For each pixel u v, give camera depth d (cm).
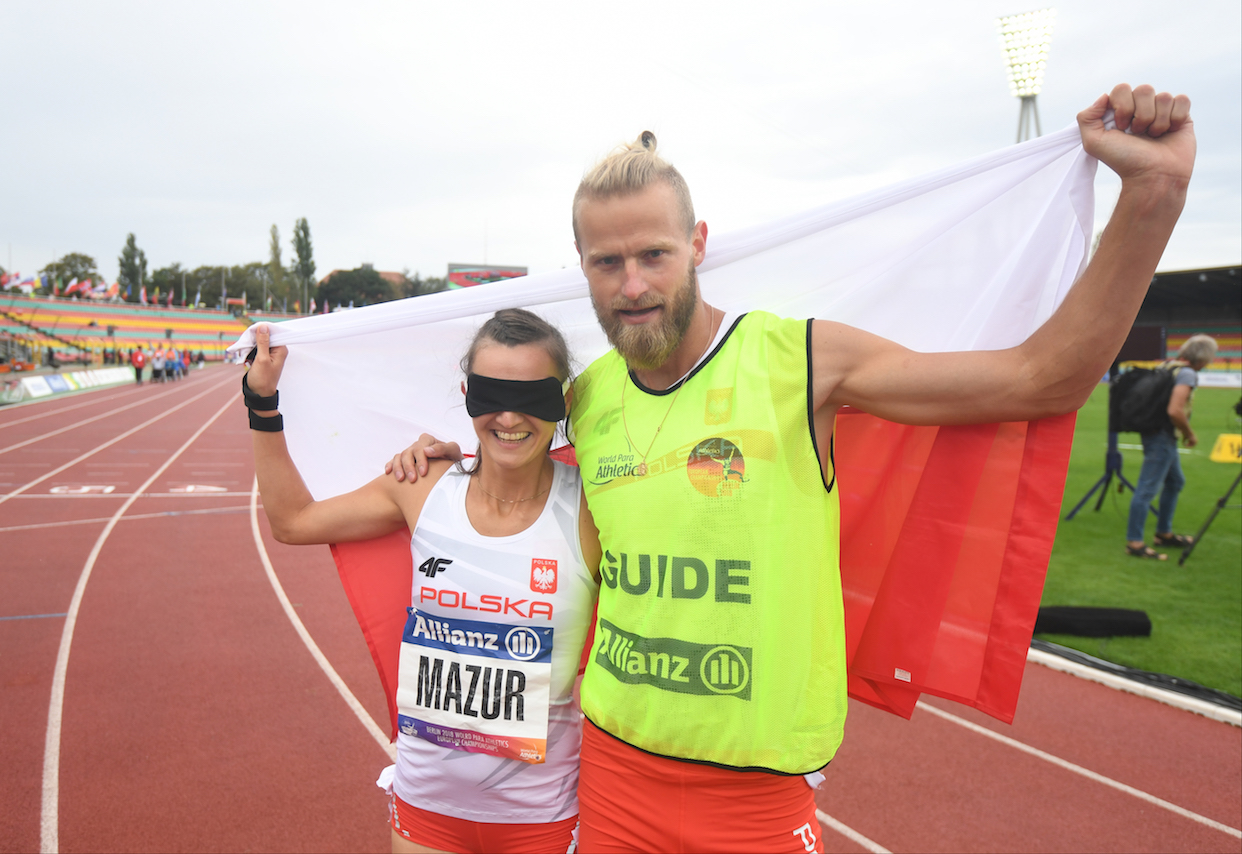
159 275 10181
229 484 1207
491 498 177
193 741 402
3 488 1126
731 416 150
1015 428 170
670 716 151
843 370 151
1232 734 418
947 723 434
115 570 717
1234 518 923
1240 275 3562
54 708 436
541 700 171
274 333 204
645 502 153
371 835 325
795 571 152
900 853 317
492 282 213
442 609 176
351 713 438
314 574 715
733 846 154
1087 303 139
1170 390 716
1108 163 140
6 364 3559
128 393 3244
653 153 150
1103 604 610
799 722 153
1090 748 404
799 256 197
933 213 186
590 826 167
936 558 180
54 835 320
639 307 147
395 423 230
